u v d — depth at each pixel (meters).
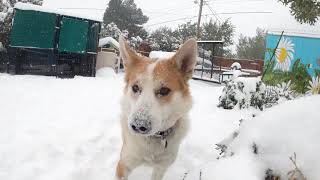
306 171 0.30
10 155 0.62
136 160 0.53
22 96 1.21
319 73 1.43
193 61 0.53
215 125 0.95
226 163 0.35
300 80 1.58
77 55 2.20
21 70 2.01
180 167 0.67
